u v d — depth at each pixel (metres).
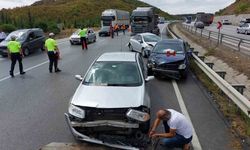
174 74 11.77
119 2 147.75
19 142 6.00
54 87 10.73
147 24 34.19
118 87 6.55
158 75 12.44
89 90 6.44
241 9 91.75
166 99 8.96
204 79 11.88
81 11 117.81
